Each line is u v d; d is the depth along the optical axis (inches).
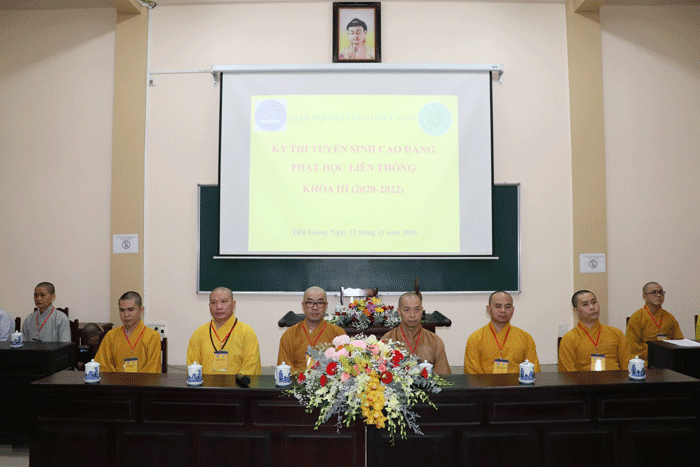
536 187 213.0
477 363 136.0
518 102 213.8
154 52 215.3
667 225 215.2
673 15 218.4
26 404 132.6
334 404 90.8
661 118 216.4
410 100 209.5
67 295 214.7
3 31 219.5
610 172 215.0
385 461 95.3
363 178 208.5
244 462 96.1
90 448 98.3
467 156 207.8
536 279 211.6
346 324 162.6
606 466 97.0
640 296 213.3
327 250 207.8
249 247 207.9
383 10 214.5
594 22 213.5
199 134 214.1
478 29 214.4
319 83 210.5
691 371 138.3
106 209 215.5
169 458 97.0
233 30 214.7
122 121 213.0
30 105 218.5
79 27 219.0
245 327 137.0
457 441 96.3
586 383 99.0
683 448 98.3
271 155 209.3
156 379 104.6
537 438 97.0
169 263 212.2
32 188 217.5
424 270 210.5
